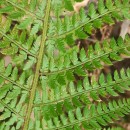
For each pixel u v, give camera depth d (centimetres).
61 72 66
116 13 64
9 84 66
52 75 66
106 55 65
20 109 67
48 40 65
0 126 66
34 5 64
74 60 66
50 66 66
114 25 101
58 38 65
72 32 64
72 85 67
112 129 69
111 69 106
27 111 67
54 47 65
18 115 67
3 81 66
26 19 64
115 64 106
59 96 66
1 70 66
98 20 64
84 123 67
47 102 66
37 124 66
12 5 64
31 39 65
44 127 67
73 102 66
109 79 66
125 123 103
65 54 66
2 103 66
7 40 65
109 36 102
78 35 64
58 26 64
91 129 66
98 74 103
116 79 66
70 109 66
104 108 67
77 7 96
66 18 64
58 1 63
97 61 65
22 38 65
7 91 70
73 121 67
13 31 65
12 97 66
